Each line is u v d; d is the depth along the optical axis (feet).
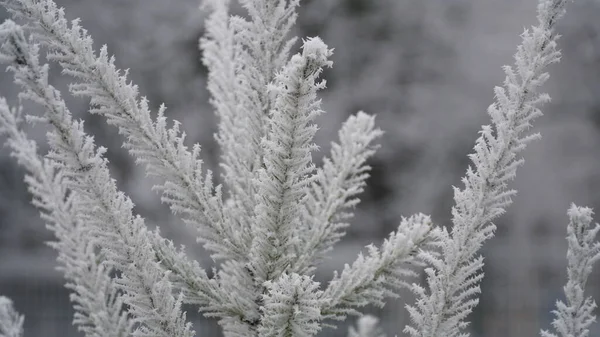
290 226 3.35
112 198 3.30
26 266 27.12
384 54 33.99
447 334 3.34
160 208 26.94
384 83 33.47
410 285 3.52
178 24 33.53
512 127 3.29
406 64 33.83
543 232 30.55
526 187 30.42
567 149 31.37
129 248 3.29
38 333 25.13
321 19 34.40
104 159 3.30
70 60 3.28
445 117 32.32
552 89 31.94
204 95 32.73
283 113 3.18
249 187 3.59
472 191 3.33
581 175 31.07
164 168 3.43
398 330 18.92
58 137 3.26
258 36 3.58
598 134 31.55
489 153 3.31
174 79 33.14
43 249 30.30
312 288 3.14
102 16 33.91
